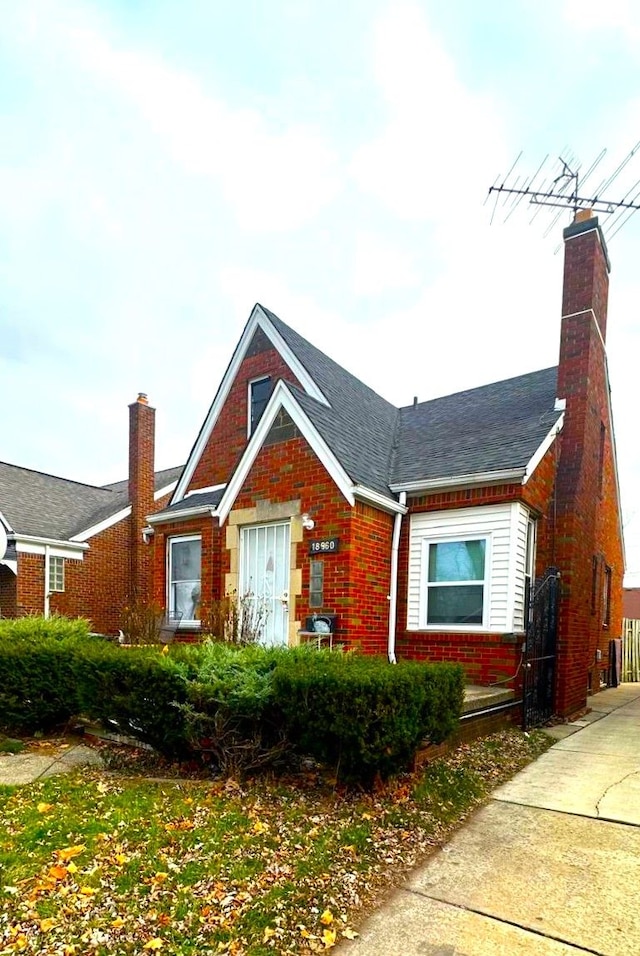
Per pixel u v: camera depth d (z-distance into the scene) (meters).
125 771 5.07
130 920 2.79
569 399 9.09
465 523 8.18
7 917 2.78
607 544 13.38
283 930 2.77
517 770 5.55
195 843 3.56
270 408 9.05
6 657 6.37
